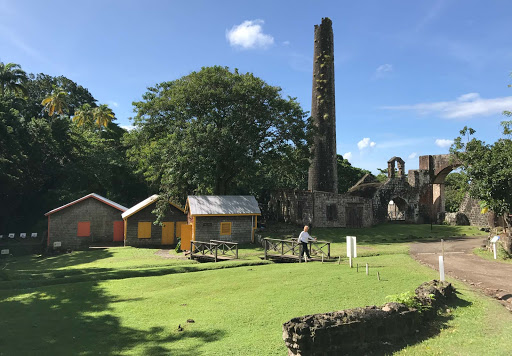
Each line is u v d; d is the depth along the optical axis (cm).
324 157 4131
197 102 3117
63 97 5234
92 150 4959
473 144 2005
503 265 1538
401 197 4159
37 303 1218
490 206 1920
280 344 747
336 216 3638
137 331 908
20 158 3941
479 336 714
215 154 2859
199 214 2689
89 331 924
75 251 3050
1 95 4572
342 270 1444
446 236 3091
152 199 3262
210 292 1241
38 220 4225
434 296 874
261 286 1261
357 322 662
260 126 3244
